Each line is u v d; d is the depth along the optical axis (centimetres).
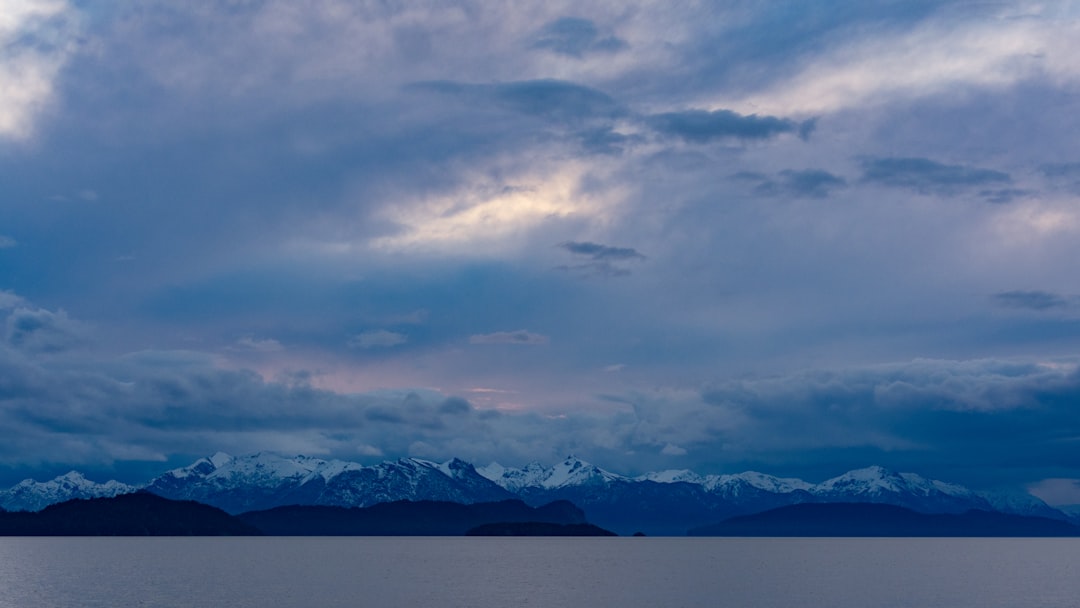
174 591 17825
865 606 15675
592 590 18462
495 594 17488
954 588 19162
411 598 16700
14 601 15988
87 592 17562
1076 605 15938
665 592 18088
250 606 15300
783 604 15925
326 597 16788
